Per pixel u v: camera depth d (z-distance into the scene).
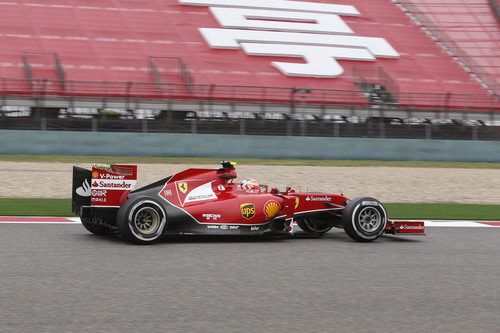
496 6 45.22
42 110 28.19
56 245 7.71
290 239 8.94
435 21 43.22
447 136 29.33
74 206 8.80
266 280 6.06
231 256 7.32
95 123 26.55
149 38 35.91
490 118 33.28
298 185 16.80
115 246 7.74
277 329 4.46
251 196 8.62
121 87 30.78
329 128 28.02
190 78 32.44
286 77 33.91
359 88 33.97
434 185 18.31
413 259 7.44
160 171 18.70
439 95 34.91
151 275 6.14
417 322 4.73
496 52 40.59
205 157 24.66
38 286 5.55
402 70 36.91
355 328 4.53
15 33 33.97
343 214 8.77
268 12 39.47
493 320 4.82
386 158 26.44
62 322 4.48
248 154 25.09
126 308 4.91
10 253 7.09
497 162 27.36
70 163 20.73
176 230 8.12
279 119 30.02
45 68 31.27
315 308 5.06
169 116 29.75
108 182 8.03
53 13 36.72
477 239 9.19
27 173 17.69
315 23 39.59
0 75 29.88
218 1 40.06
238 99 30.61
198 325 4.50
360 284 6.00
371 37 39.53
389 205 13.79
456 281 6.23
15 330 4.26
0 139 22.95
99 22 36.69
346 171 21.09
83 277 5.96
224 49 35.81
